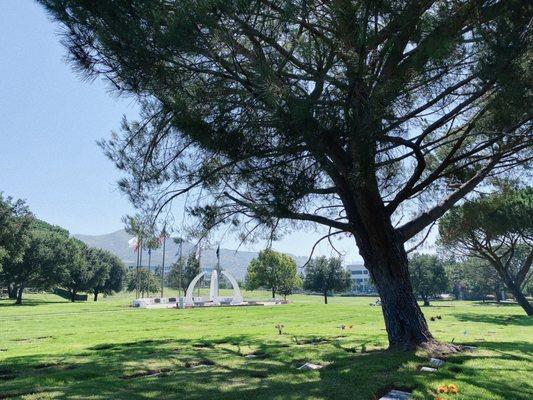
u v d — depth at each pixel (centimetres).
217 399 569
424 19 606
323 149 623
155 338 1384
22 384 674
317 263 5206
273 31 607
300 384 652
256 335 1395
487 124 770
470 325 1856
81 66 660
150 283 8681
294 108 569
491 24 604
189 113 634
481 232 2573
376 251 905
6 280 5350
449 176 1010
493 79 628
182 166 809
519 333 1467
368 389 608
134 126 880
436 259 6625
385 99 611
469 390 611
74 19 615
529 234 2456
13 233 4538
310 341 1202
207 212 885
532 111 665
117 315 2669
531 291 7850
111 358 931
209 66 636
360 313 2592
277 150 644
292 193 663
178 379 701
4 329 1828
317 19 605
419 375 682
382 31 609
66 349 1143
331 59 616
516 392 606
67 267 6197
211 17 547
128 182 849
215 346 1145
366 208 880
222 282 11344
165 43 567
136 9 576
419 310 913
